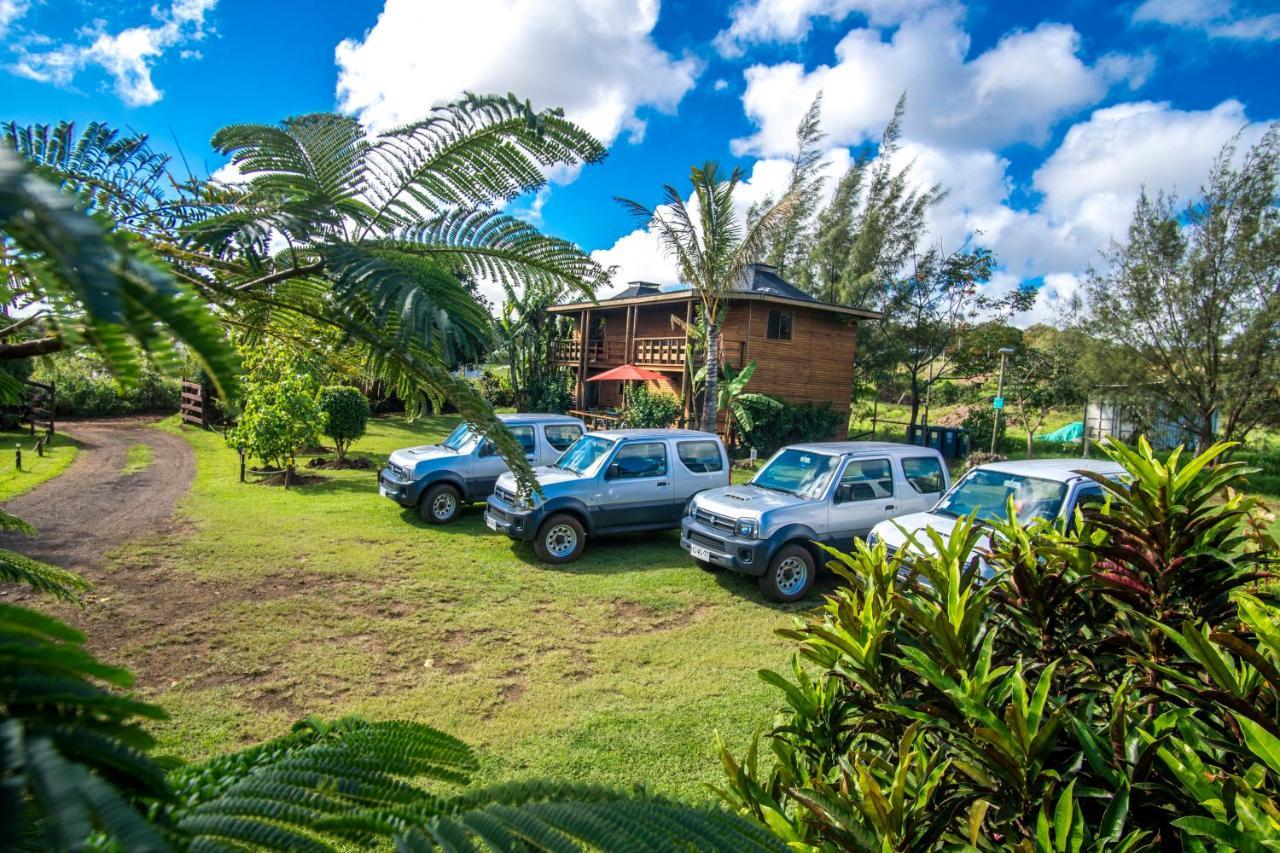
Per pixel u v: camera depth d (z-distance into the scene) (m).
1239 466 2.22
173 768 1.05
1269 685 1.71
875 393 32.16
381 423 24.62
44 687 0.60
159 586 7.39
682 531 8.68
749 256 16.34
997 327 27.00
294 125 1.30
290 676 5.58
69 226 0.50
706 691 5.56
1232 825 1.47
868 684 2.29
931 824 1.83
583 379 27.72
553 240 1.50
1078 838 1.58
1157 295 18.09
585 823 0.88
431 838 0.84
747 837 0.99
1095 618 2.42
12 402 2.01
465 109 1.29
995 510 6.91
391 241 1.37
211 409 20.45
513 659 6.12
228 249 1.22
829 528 8.13
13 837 0.47
